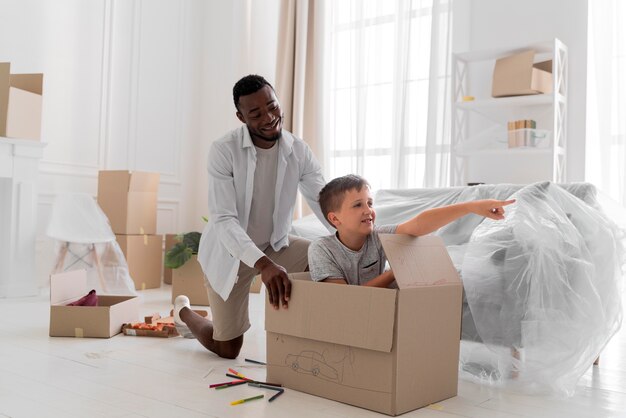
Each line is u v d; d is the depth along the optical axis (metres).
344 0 4.40
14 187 3.51
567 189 2.23
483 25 3.75
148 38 4.88
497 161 3.67
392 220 2.75
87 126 4.46
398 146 4.04
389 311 1.46
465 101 3.57
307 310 1.63
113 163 4.63
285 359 1.72
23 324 2.72
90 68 4.48
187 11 5.18
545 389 1.75
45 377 1.82
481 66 3.74
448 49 3.77
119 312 2.56
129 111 4.75
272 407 1.53
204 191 5.20
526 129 3.35
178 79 5.11
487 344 1.86
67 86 4.35
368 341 1.49
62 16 4.32
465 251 2.18
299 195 4.39
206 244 2.05
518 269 1.85
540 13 3.56
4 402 1.56
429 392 1.59
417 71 4.02
